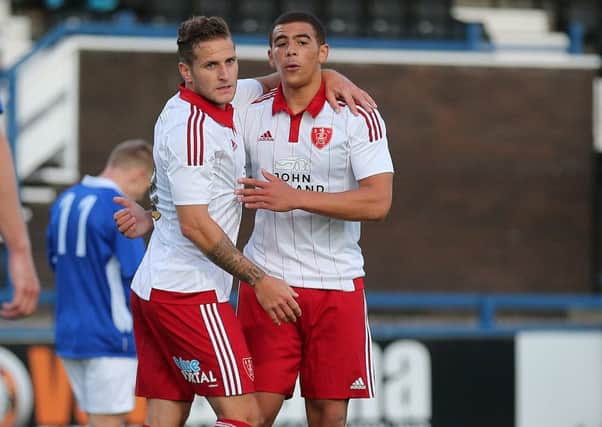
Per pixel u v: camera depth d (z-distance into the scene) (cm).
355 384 1667
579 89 4472
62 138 4178
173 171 1484
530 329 3105
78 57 4197
